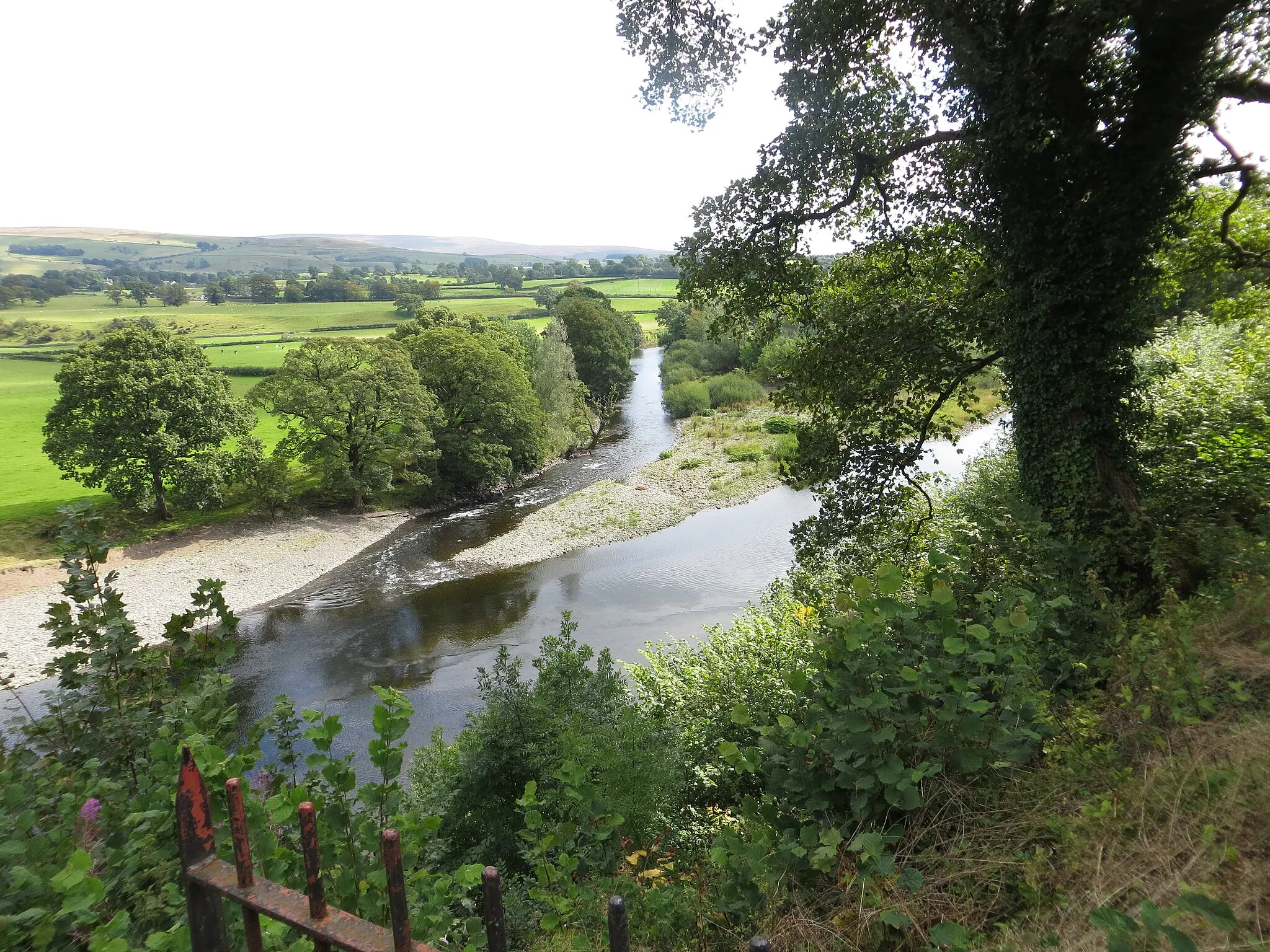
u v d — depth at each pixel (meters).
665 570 29.97
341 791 3.61
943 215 12.06
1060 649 5.15
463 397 44.78
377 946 1.80
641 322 133.88
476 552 34.28
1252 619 5.06
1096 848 3.07
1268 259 11.82
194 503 36.12
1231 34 9.14
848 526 13.09
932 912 3.07
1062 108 9.10
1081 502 9.84
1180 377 13.64
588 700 8.66
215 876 2.08
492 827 7.68
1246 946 2.30
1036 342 10.23
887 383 12.77
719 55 11.77
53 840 3.05
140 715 4.36
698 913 3.68
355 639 25.22
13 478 42.38
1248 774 3.16
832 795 3.75
